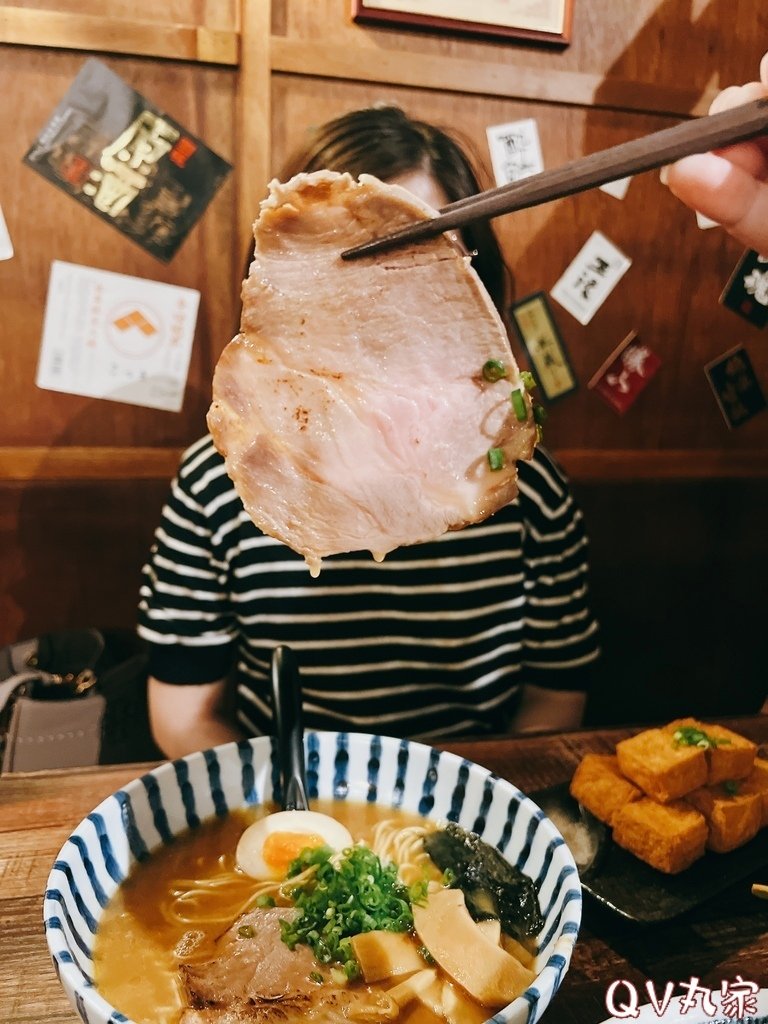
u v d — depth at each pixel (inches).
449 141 26.1
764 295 45.9
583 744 21.8
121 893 14.2
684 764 17.9
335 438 14.6
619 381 44.8
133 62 34.4
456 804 15.9
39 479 37.6
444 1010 12.4
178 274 37.1
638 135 41.3
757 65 42.1
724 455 47.8
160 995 12.6
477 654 28.2
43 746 30.4
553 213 41.2
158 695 28.0
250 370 14.7
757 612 51.7
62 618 39.6
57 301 36.1
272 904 14.2
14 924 14.8
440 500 14.7
